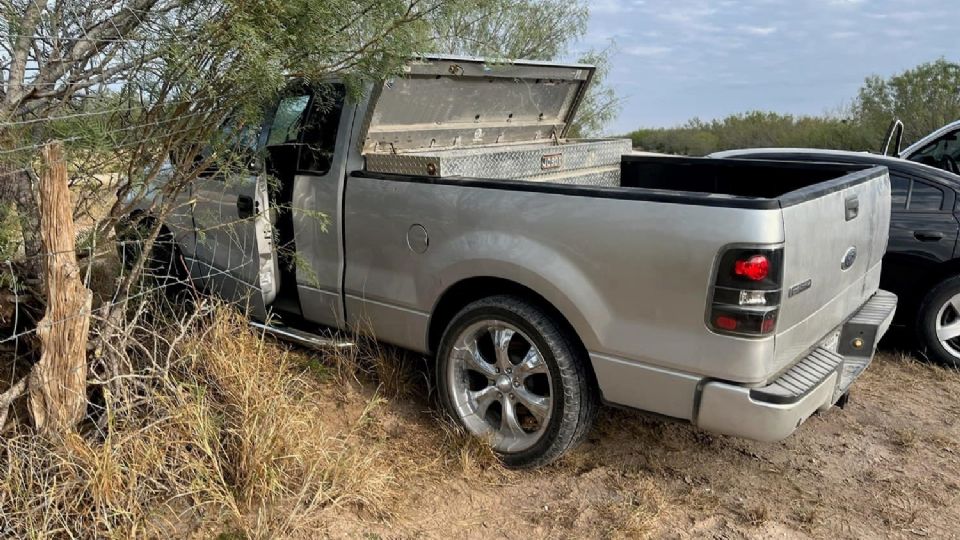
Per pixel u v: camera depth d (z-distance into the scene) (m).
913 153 6.63
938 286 5.16
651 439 4.10
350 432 3.78
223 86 3.22
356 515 3.21
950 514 3.50
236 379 3.61
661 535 3.28
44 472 2.88
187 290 4.54
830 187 3.42
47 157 2.81
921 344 5.29
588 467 3.80
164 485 3.06
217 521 3.01
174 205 3.87
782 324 3.09
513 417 3.77
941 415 4.53
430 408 4.23
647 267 3.18
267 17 3.01
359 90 3.78
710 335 3.08
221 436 3.37
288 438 3.30
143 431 3.10
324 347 4.30
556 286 3.41
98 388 3.40
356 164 4.23
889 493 3.67
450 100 4.57
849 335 3.92
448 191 3.80
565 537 3.23
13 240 3.22
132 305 3.91
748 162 4.90
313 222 4.41
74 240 3.06
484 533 3.24
